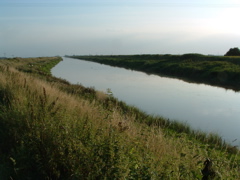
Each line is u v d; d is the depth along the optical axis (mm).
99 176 3570
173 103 16250
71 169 3895
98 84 25391
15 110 6098
